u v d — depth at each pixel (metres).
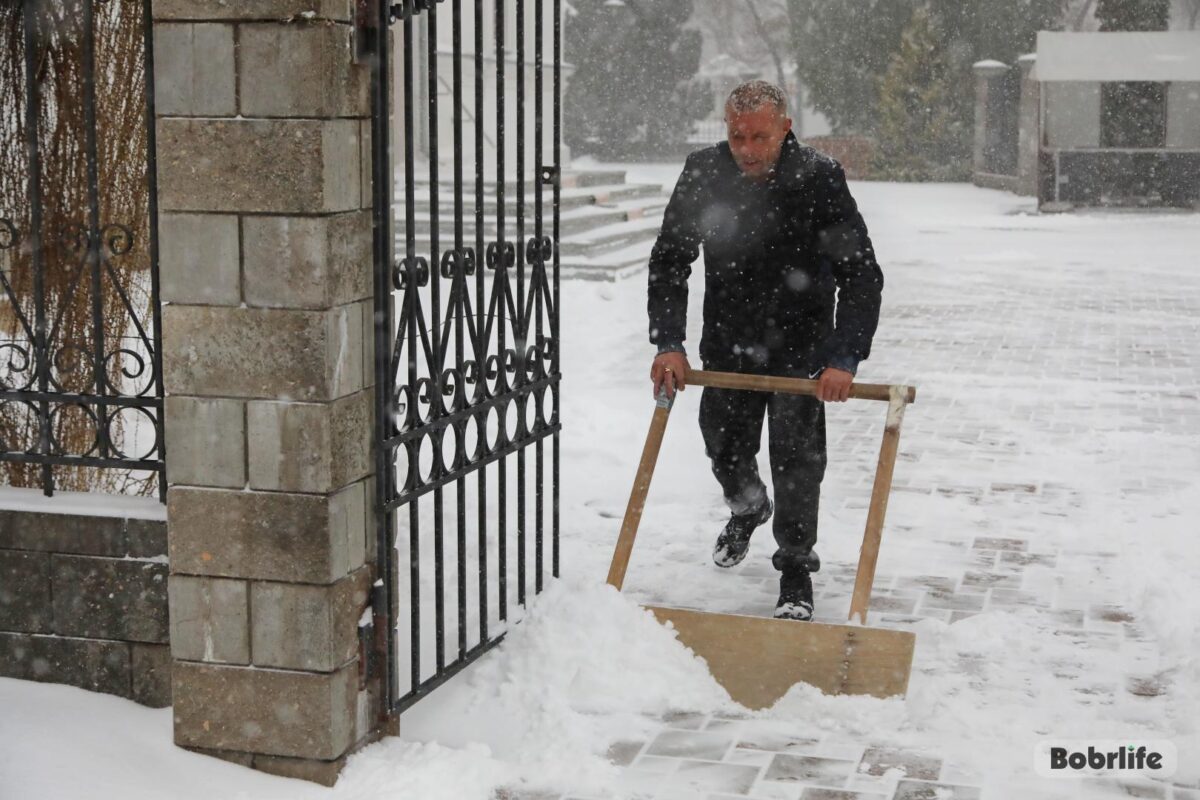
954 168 38.84
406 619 4.98
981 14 38.16
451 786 3.81
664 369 4.90
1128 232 23.78
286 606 3.74
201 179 3.61
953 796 3.80
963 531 6.45
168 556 3.94
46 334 4.38
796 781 3.90
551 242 4.88
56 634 4.18
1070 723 4.28
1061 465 7.73
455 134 4.30
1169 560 5.95
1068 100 29.12
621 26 41.09
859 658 4.37
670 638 4.56
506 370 4.71
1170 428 8.70
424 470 7.41
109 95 4.40
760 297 4.98
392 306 3.95
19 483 4.65
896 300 15.05
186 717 3.88
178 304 3.68
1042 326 13.10
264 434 3.67
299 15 3.48
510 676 4.45
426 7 3.97
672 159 41.44
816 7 40.72
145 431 5.16
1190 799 3.79
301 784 3.80
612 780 3.90
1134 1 30.31
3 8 4.35
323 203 3.55
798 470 4.99
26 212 4.50
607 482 7.30
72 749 3.85
